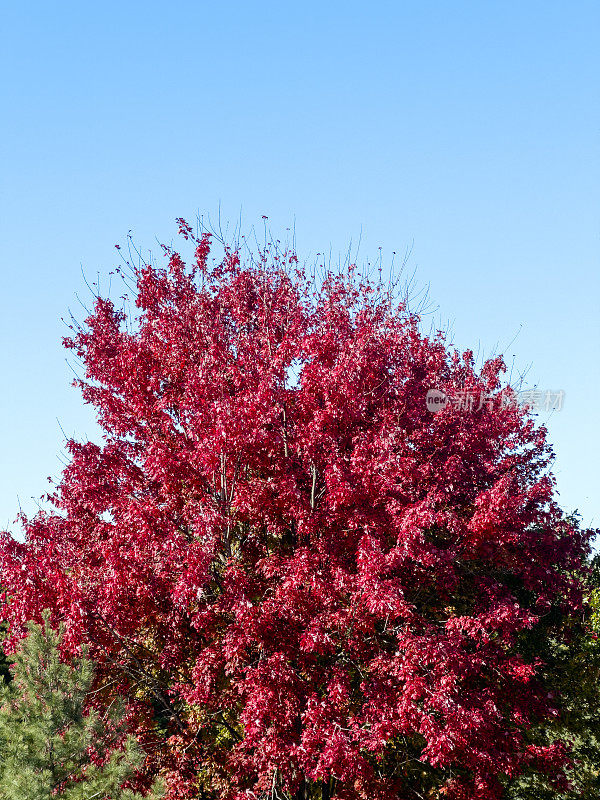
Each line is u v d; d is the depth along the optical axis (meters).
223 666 15.29
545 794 19.16
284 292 19.27
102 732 13.46
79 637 14.28
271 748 13.20
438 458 17.09
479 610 15.88
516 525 17.08
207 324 17.77
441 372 19.28
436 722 13.16
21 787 11.86
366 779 14.69
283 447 16.31
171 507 15.59
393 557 13.59
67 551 16.81
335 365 15.57
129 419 17.16
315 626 13.46
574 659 19.94
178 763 15.84
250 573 15.58
